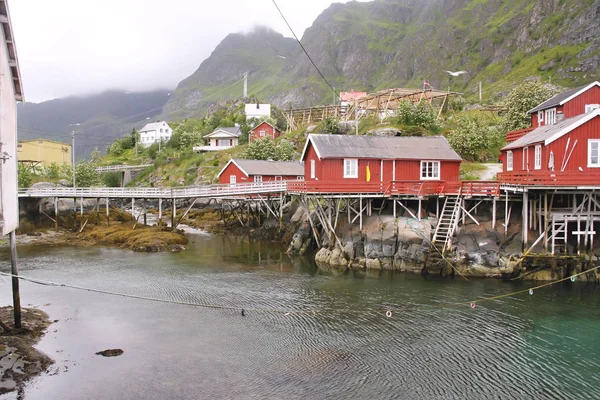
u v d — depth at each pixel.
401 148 38.12
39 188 59.12
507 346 19.31
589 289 26.88
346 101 97.31
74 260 36.91
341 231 35.28
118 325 21.69
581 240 29.12
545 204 28.11
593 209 30.25
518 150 35.88
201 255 39.28
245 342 19.77
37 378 16.33
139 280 30.09
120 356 18.27
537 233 29.75
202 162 87.50
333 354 18.59
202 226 59.00
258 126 92.44
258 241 47.66
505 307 24.03
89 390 15.61
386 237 32.62
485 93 136.12
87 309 23.97
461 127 58.25
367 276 30.70
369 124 67.00
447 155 37.75
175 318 22.69
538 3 165.50
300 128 86.44
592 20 134.38
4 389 15.44
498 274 29.20
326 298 25.88
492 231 30.98
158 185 88.75
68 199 63.59
